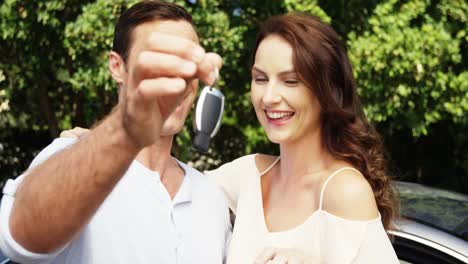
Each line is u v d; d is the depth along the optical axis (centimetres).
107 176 95
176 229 179
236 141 664
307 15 196
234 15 502
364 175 200
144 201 175
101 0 460
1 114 667
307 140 197
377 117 518
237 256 198
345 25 514
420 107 538
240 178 221
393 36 491
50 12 486
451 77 532
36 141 771
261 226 203
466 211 238
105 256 166
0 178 765
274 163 217
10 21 484
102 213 168
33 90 616
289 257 174
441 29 514
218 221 193
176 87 84
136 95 88
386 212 206
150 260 172
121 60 186
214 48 484
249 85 530
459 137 651
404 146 704
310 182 196
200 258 182
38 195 98
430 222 223
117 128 93
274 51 190
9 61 554
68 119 681
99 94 548
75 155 96
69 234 101
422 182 708
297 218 196
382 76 508
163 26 181
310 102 194
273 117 194
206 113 180
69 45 474
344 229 178
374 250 175
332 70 194
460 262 201
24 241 102
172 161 197
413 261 209
